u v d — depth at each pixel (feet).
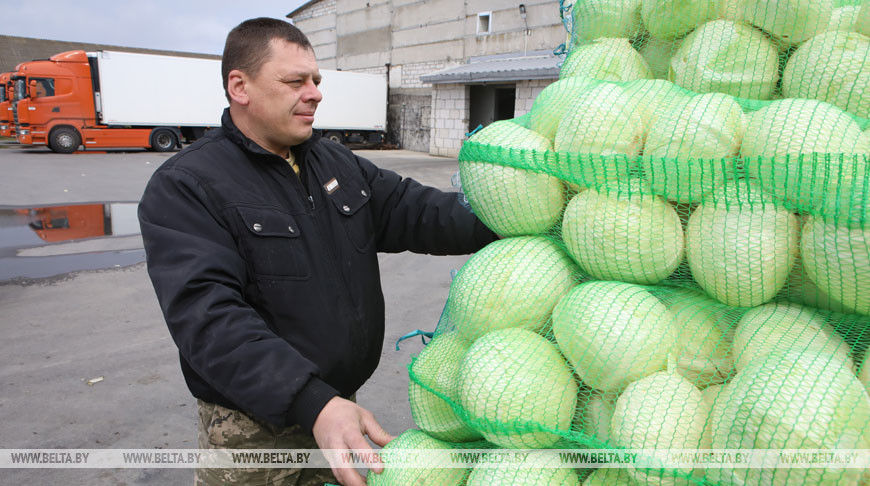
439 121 69.82
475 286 4.83
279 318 5.55
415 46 77.05
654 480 3.74
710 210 4.18
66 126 61.72
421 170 52.06
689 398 3.90
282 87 5.26
